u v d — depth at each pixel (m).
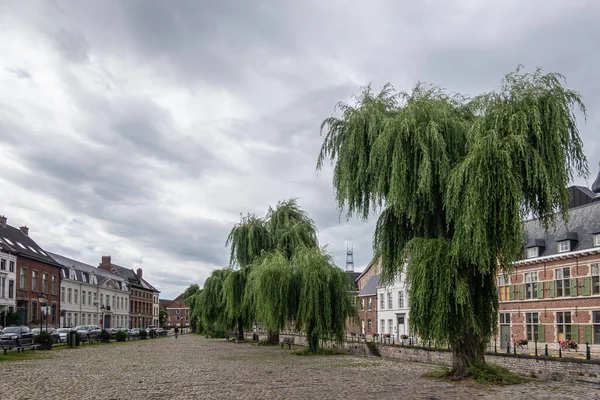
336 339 30.62
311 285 29.92
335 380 18.59
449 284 16.34
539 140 15.63
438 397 14.67
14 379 18.55
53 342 38.50
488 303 17.61
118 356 30.75
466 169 15.56
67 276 77.44
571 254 36.50
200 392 15.42
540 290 39.56
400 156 17.06
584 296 35.53
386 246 19.28
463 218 15.88
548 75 16.20
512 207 15.18
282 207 42.72
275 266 32.56
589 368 19.41
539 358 22.16
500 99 16.48
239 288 42.75
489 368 18.05
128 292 108.19
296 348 40.06
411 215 17.42
